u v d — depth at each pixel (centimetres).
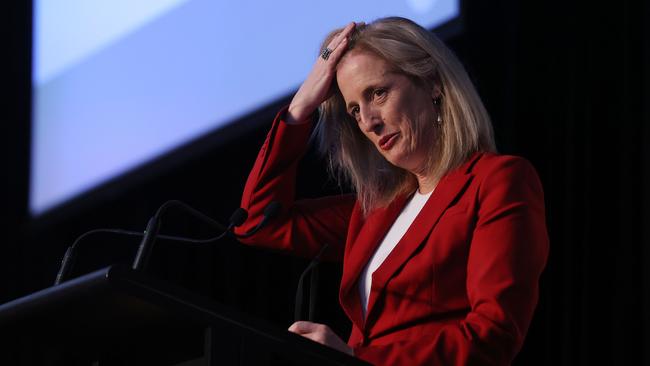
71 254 598
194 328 439
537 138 1220
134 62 1513
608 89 1187
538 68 1229
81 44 1616
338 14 1235
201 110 1402
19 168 1711
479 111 680
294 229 768
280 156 760
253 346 433
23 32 1712
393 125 677
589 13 1209
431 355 518
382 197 710
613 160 1173
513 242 577
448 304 608
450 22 1180
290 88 1284
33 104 1688
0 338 494
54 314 443
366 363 448
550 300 1195
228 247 1584
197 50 1421
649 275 1130
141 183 1474
